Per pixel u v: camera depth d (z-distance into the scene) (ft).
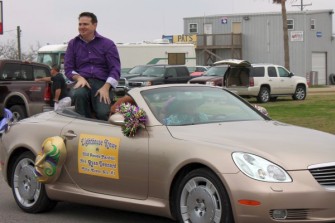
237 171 17.67
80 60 25.16
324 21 184.14
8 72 53.01
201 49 188.44
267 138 19.30
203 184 18.70
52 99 51.06
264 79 90.22
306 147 18.71
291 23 180.14
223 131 19.97
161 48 130.41
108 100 24.31
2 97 52.06
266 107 76.23
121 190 21.04
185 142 19.27
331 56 186.39
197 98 22.56
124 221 22.62
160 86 22.63
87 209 24.93
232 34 185.88
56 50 112.27
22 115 52.42
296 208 17.37
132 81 93.30
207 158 18.31
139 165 20.30
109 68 25.07
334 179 18.04
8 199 27.27
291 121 56.24
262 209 17.24
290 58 180.86
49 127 23.81
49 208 24.21
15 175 24.89
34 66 55.16
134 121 20.43
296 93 95.20
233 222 17.85
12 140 24.95
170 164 19.36
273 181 17.37
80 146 22.31
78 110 24.30
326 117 58.80
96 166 21.71
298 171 17.66
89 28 24.72
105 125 22.00
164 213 19.80
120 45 127.54
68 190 22.75
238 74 89.40
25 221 22.90
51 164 22.61
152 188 20.03
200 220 18.66
